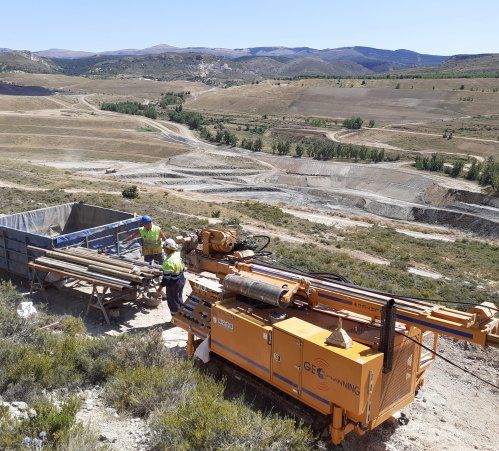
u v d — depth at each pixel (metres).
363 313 7.93
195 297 10.64
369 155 153.00
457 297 22.88
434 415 9.66
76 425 6.66
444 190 107.31
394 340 7.60
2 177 63.44
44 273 15.07
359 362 6.71
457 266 37.47
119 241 17.34
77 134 172.25
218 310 9.06
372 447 8.12
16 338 9.96
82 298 14.80
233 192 104.12
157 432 6.85
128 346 9.61
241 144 180.25
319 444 7.18
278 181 126.75
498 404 10.64
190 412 7.11
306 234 43.75
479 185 112.38
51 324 11.99
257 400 8.95
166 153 153.88
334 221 65.62
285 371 7.78
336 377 6.99
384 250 38.31
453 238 68.25
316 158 156.12
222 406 7.32
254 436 6.68
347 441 8.01
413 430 8.91
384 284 22.16
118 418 7.53
